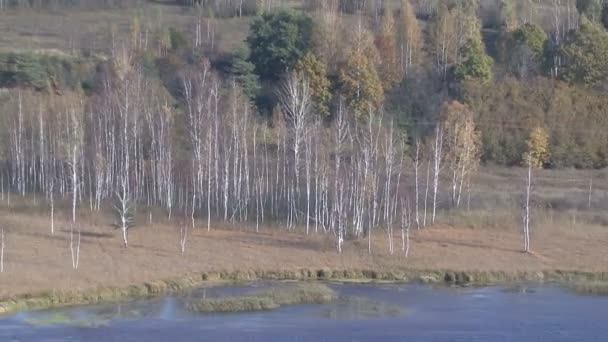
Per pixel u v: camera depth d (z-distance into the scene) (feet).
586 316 229.86
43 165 363.15
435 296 251.80
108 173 352.08
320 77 433.89
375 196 313.53
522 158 408.05
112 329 213.46
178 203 347.56
